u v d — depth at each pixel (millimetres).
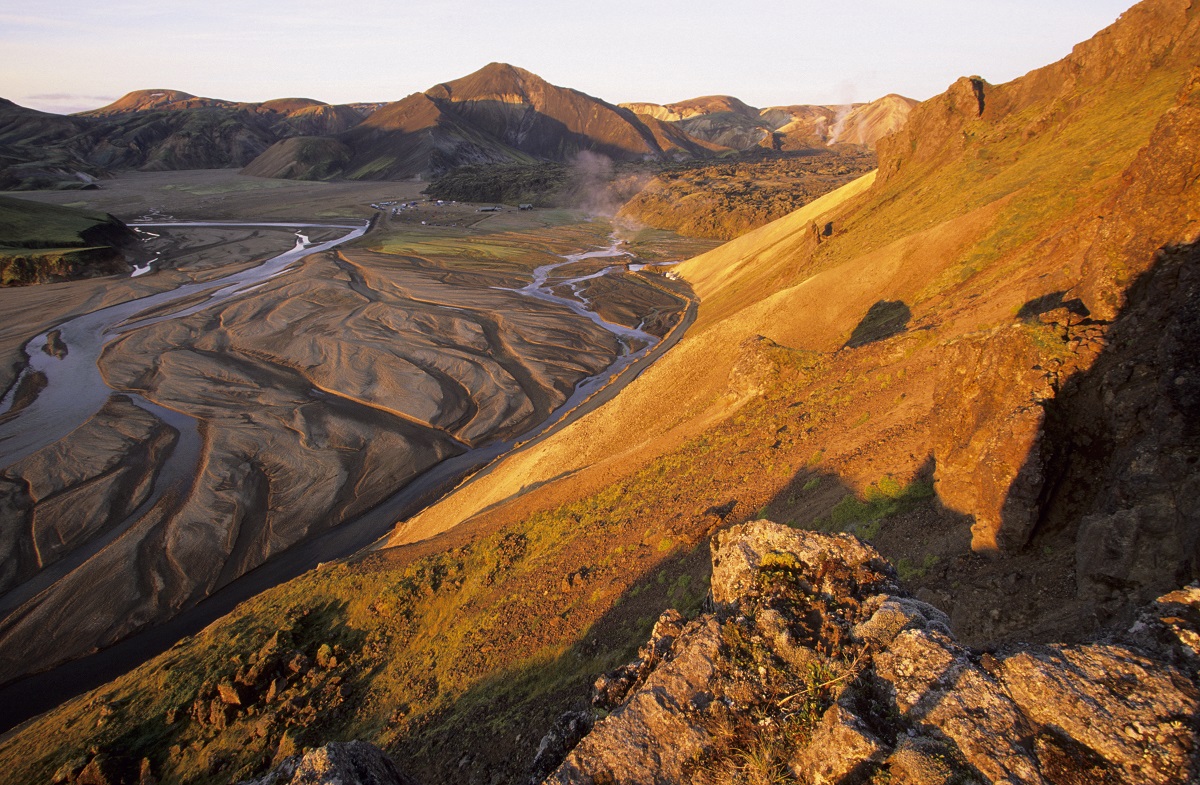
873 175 105500
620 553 25781
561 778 7039
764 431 30625
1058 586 11648
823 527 19719
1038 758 5113
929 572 14617
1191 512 9312
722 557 9773
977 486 14258
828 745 6023
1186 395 10500
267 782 7777
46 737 28734
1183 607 5977
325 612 31984
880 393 27266
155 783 24156
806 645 7301
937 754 5379
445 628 27672
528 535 32562
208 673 28750
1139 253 15172
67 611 46844
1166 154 14953
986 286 36250
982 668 5941
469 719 19844
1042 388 13719
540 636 22719
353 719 24094
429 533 49125
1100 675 5438
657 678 7660
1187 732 4832
